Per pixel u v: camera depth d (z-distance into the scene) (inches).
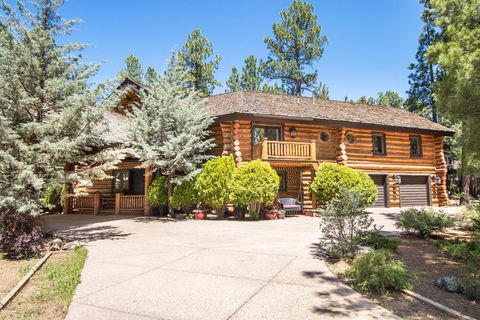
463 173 379.9
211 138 681.6
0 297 183.8
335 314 159.9
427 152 880.3
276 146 662.5
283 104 776.9
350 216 271.1
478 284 195.8
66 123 357.7
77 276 223.1
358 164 783.7
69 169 518.9
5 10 351.3
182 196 590.6
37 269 243.9
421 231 362.0
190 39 1328.7
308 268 242.2
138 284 207.6
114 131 630.5
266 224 509.7
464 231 404.2
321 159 752.3
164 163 565.3
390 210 729.6
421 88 1298.0
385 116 877.8
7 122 311.1
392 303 176.1
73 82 375.2
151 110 596.7
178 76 631.2
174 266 250.5
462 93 315.6
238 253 293.6
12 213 308.8
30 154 333.4
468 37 336.8
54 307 171.9
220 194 566.6
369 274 202.8
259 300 178.4
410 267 243.0
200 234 406.3
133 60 1272.1
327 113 776.3
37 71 363.3
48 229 461.4
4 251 286.2
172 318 156.3
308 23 1390.3
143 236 394.9
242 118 658.8
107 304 174.7
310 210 649.0
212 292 191.3
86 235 407.2
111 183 807.1
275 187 578.9
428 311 165.5
